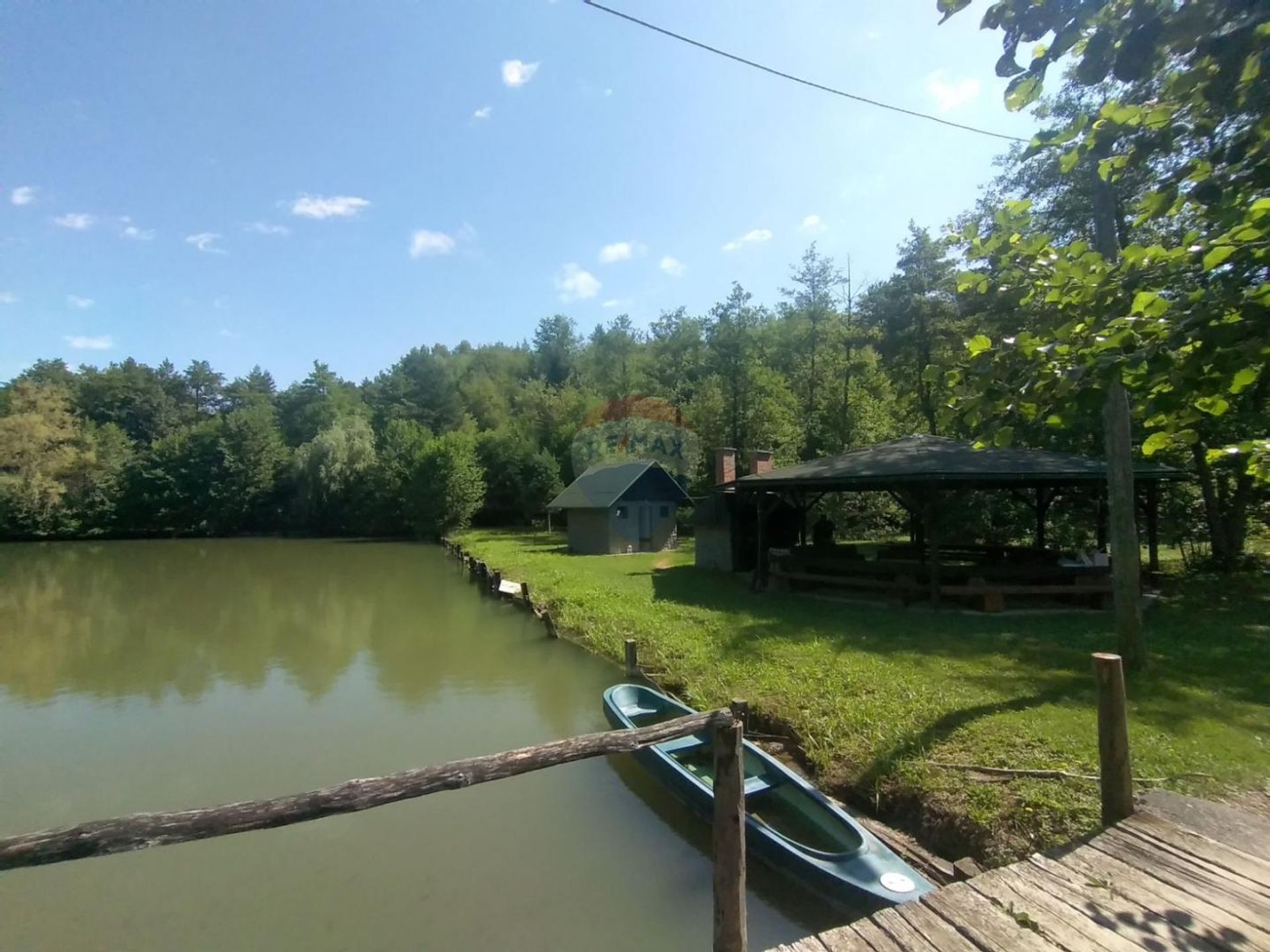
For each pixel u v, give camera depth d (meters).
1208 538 17.78
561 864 5.90
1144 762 5.73
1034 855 4.15
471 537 38.09
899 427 30.08
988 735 6.44
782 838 5.15
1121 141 2.83
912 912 3.61
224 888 5.68
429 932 5.07
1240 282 2.47
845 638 10.50
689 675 9.73
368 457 49.97
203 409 74.25
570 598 16.30
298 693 11.20
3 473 45.72
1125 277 2.83
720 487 19.75
